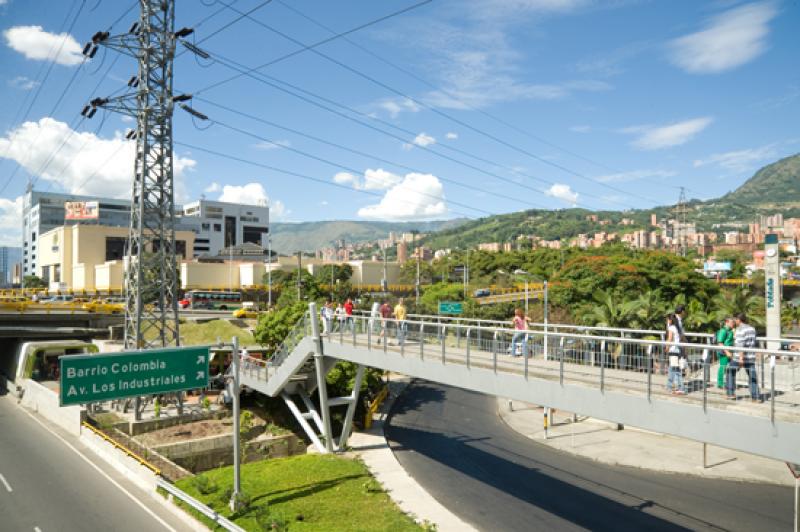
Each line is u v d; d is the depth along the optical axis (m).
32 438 29.59
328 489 21.78
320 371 26.45
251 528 17.41
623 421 13.79
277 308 47.19
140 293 30.03
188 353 19.19
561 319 52.38
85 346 43.75
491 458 26.58
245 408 35.06
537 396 15.94
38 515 19.27
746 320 14.80
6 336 45.69
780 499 20.69
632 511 19.69
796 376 13.25
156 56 30.80
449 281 108.56
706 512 19.47
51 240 107.44
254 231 164.50
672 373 13.65
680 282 58.53
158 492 21.11
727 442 11.82
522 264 115.50
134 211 31.20
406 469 25.02
